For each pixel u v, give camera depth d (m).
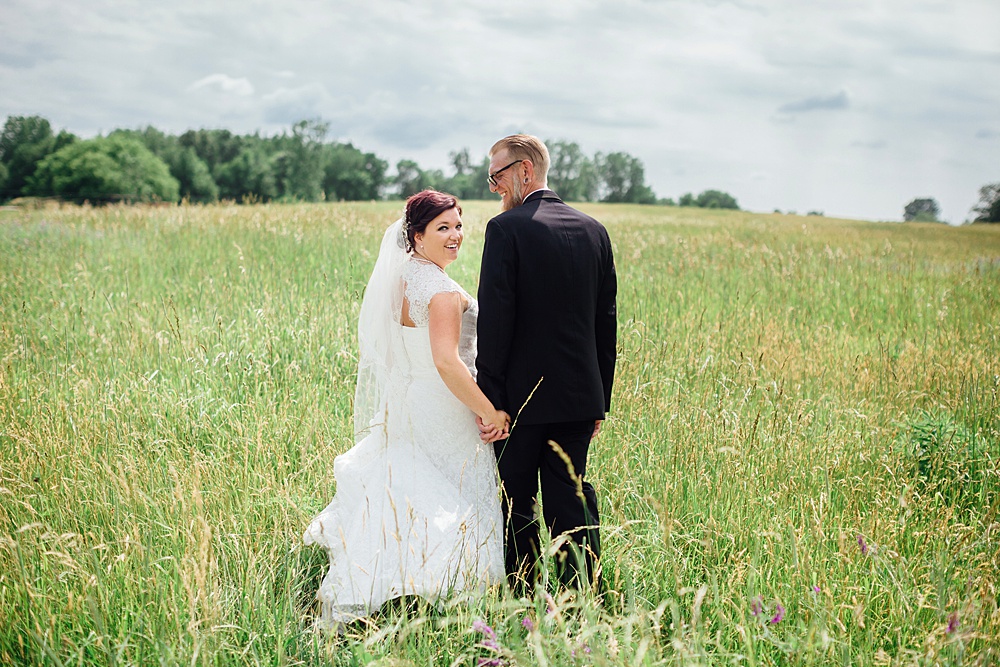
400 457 2.93
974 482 3.76
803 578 2.58
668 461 3.60
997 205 79.81
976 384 4.86
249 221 11.48
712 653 2.32
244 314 5.98
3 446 3.61
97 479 3.23
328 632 2.40
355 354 5.08
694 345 5.70
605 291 3.09
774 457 3.70
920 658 2.18
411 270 2.90
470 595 2.42
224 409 4.17
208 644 2.19
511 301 2.81
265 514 3.17
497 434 2.89
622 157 140.12
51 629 2.25
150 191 89.19
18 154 104.69
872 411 4.60
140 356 4.95
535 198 3.01
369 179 126.69
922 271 11.42
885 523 3.10
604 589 2.74
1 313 6.10
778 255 11.72
